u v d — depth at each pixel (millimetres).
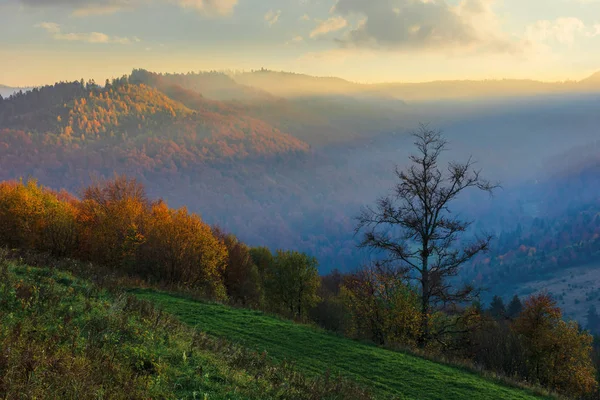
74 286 14953
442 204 25141
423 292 25234
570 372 36312
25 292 11531
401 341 24562
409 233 25844
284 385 10750
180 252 35781
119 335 10492
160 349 10500
